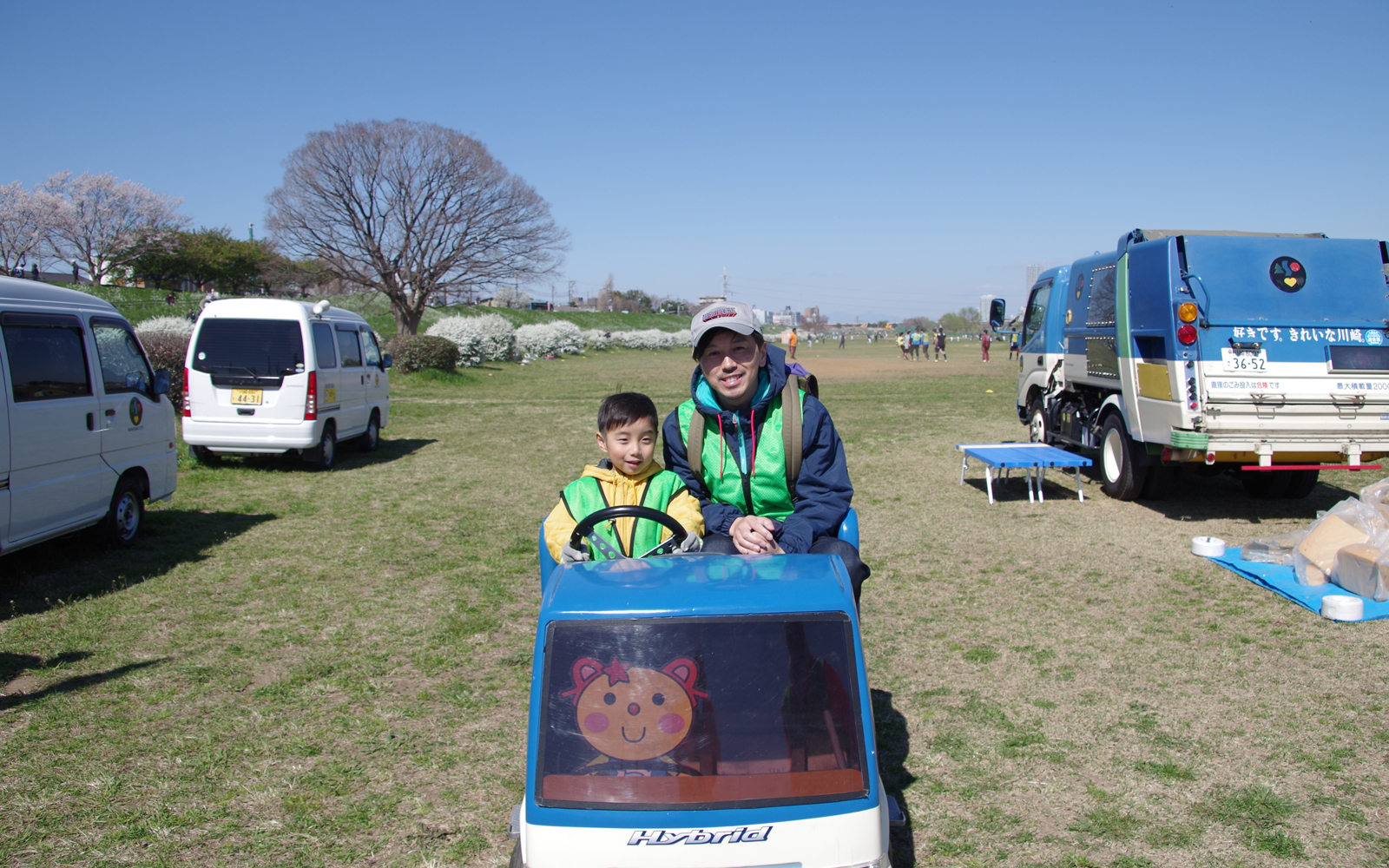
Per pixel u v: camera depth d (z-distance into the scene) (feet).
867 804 7.23
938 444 45.78
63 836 10.69
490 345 119.65
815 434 10.27
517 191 161.27
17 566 22.62
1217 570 21.83
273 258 169.37
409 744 13.21
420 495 33.58
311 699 14.88
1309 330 25.95
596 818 7.01
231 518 29.25
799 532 9.64
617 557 9.38
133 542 25.46
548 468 39.93
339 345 41.78
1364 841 10.27
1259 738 12.94
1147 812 11.07
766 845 7.06
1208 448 25.58
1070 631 17.88
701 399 10.61
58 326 21.81
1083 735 13.24
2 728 13.62
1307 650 16.22
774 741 7.29
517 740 13.37
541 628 7.52
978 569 22.62
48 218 179.42
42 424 20.74
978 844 10.46
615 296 345.31
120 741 13.21
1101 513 28.86
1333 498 30.68
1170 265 26.03
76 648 17.17
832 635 7.52
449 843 10.62
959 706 14.43
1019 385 41.86
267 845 10.55
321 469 39.22
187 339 56.59
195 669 16.12
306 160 150.10
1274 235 27.37
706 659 7.40
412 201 156.76
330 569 23.12
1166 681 15.19
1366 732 12.97
